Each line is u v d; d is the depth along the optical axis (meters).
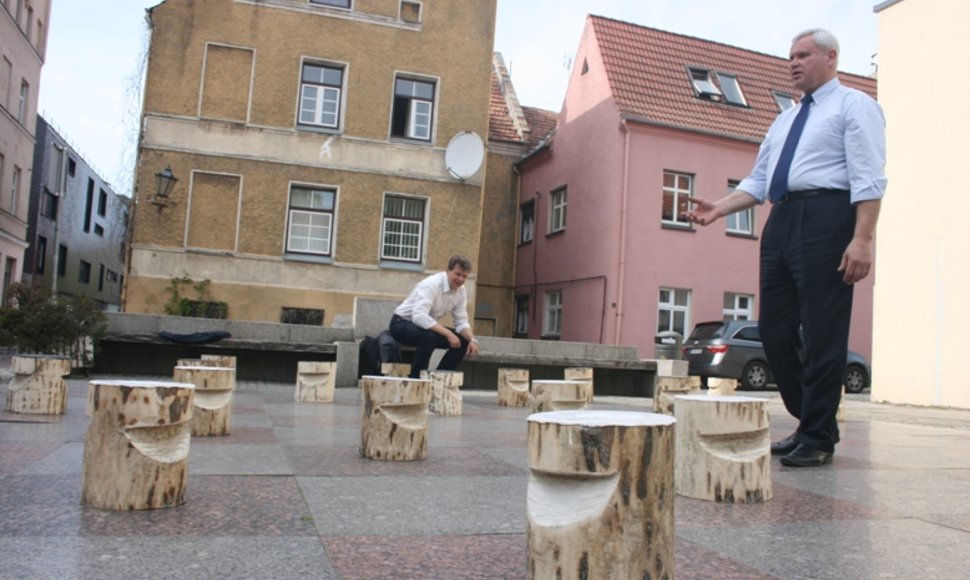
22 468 3.38
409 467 3.83
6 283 31.94
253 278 18.36
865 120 4.10
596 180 22.28
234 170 18.50
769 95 24.39
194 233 18.20
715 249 21.91
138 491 2.67
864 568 2.20
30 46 32.44
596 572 1.77
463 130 19.84
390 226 19.48
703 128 21.94
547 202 25.09
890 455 4.86
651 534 1.81
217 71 18.62
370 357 9.11
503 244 26.66
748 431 3.12
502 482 3.46
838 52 4.40
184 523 2.50
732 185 22.41
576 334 22.55
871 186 4.03
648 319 21.09
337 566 2.09
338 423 5.80
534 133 28.06
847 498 3.25
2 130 29.34
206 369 4.83
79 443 4.18
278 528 2.48
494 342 11.99
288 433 5.06
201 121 18.39
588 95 23.33
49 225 40.34
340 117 19.28
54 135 39.78
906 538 2.56
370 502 2.94
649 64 23.28
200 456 3.94
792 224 4.33
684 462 3.20
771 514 2.89
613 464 1.79
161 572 1.98
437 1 19.88
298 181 18.84
